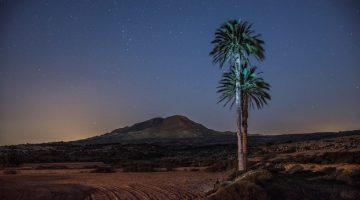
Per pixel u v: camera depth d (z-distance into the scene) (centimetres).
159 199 2445
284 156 6350
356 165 3225
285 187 2112
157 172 5338
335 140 9006
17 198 2556
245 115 4103
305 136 16462
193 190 2853
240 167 4031
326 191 2131
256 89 4116
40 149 12250
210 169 5228
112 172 5484
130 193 2762
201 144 19425
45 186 3303
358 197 2058
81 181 3881
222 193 1938
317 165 3434
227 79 4203
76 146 13650
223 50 4178
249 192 1930
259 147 9831
